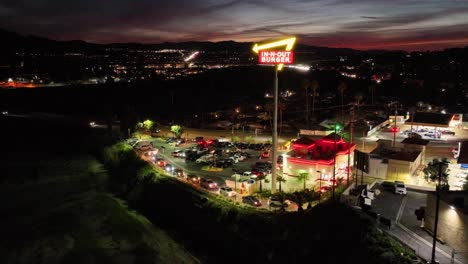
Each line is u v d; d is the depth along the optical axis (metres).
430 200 33.44
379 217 36.06
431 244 30.86
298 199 47.50
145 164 71.31
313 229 37.91
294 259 34.97
